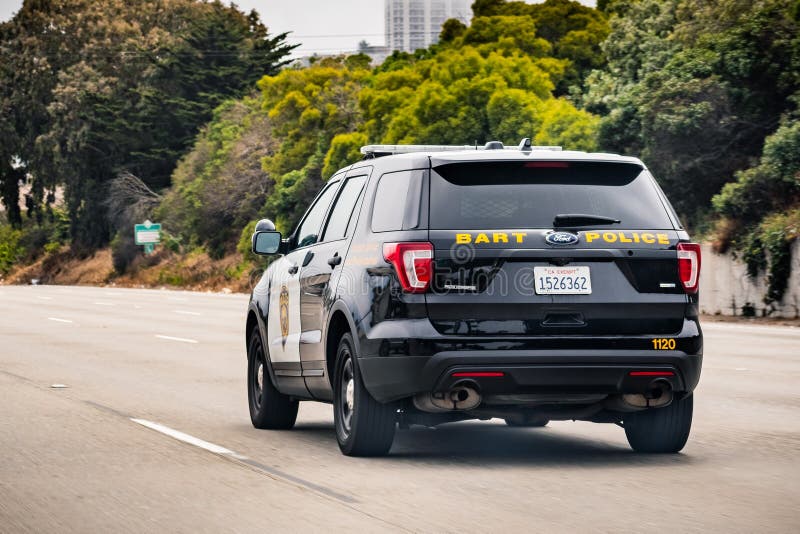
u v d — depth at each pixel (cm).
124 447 1166
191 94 10450
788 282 3562
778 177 3816
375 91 6525
